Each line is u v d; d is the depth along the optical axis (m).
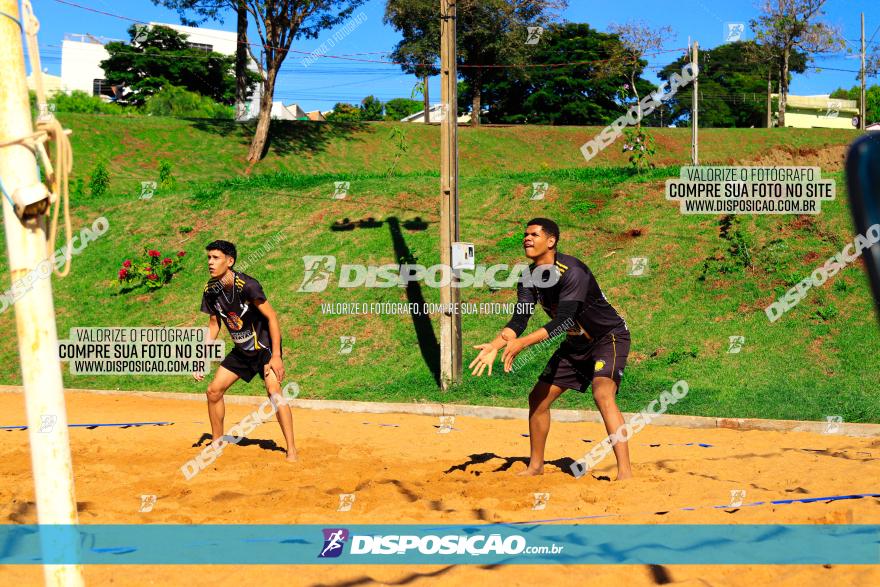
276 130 38.28
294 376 14.02
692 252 15.16
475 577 3.34
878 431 9.06
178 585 3.30
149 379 14.54
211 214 20.25
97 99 53.22
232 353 7.12
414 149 38.91
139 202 21.39
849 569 3.40
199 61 65.44
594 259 15.66
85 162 30.78
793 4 50.31
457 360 12.71
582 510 4.70
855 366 11.47
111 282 17.94
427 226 18.28
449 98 12.71
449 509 4.84
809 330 12.52
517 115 61.34
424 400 12.15
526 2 48.78
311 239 18.45
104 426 9.83
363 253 17.45
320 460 6.84
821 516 4.41
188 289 17.48
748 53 55.00
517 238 16.88
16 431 9.13
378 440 8.71
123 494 5.36
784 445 8.18
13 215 2.37
